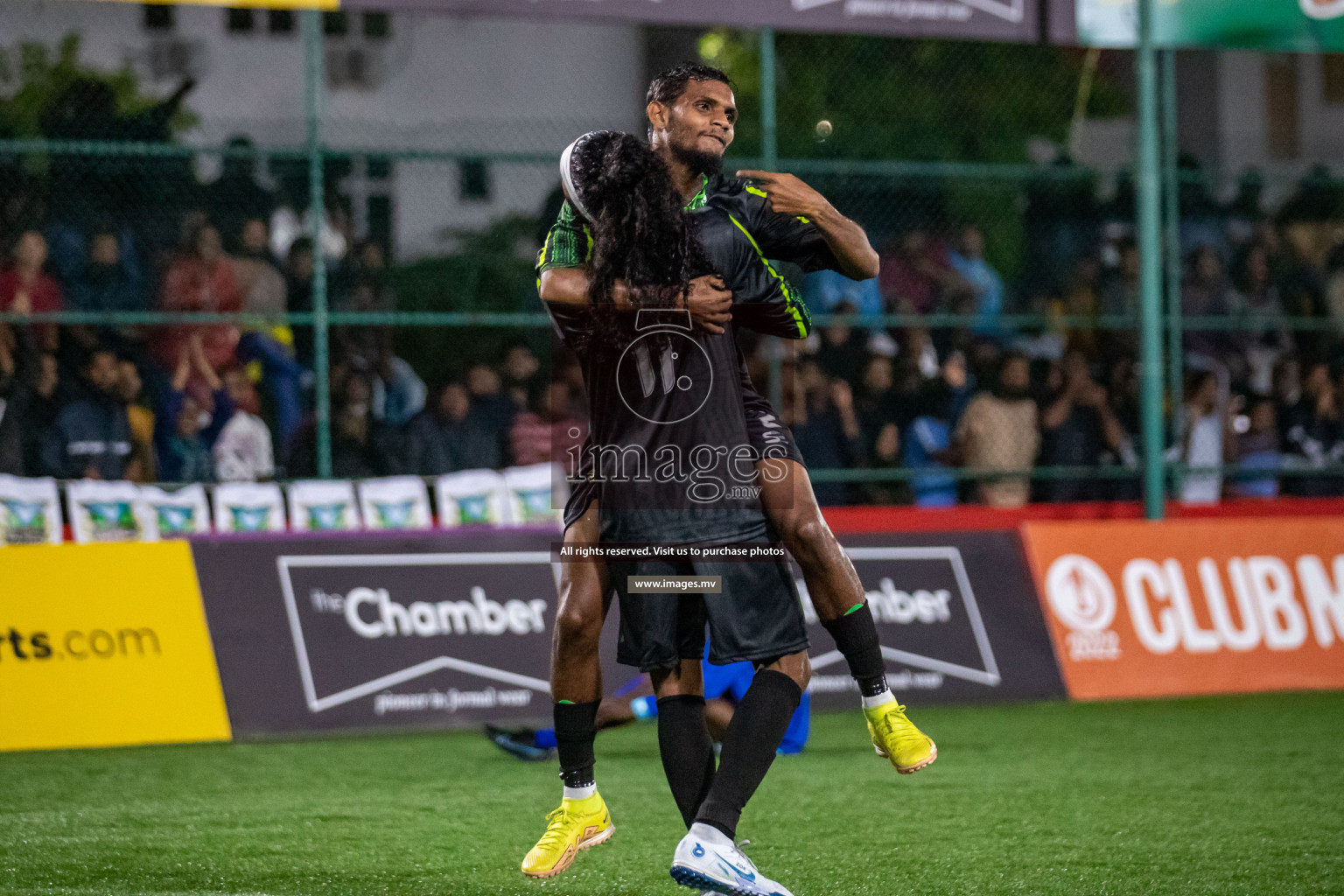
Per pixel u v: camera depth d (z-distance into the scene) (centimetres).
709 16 1284
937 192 1802
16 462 1317
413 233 1877
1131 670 1334
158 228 1493
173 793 916
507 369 1477
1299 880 671
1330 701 1305
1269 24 1408
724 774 536
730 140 571
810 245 566
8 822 825
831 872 690
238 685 1141
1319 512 1562
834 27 1308
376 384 1475
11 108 1602
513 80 2219
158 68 2011
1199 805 857
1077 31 1373
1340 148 2319
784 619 559
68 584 1124
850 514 1390
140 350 1405
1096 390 1584
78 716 1101
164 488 1274
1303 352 1681
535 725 1196
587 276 539
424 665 1187
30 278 1371
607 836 602
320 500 1297
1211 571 1381
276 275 1481
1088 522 1369
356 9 1223
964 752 1052
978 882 670
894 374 1554
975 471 1442
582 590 571
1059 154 1881
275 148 1315
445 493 1336
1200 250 1683
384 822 823
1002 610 1319
